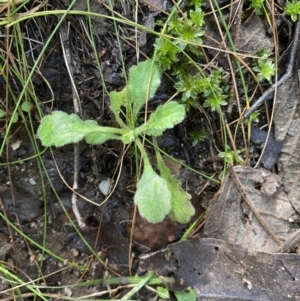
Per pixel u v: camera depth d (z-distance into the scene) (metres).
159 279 0.29
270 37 0.28
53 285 0.29
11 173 0.29
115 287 0.29
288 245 0.28
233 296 0.27
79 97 0.28
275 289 0.27
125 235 0.29
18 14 0.27
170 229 0.29
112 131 0.27
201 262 0.27
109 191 0.29
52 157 0.29
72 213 0.30
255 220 0.28
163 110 0.26
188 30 0.27
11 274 0.28
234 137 0.29
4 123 0.29
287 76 0.28
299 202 0.28
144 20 0.27
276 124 0.28
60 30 0.27
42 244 0.30
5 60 0.27
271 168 0.29
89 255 0.30
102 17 0.27
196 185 0.29
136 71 0.26
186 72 0.28
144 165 0.26
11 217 0.30
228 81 0.28
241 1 0.27
